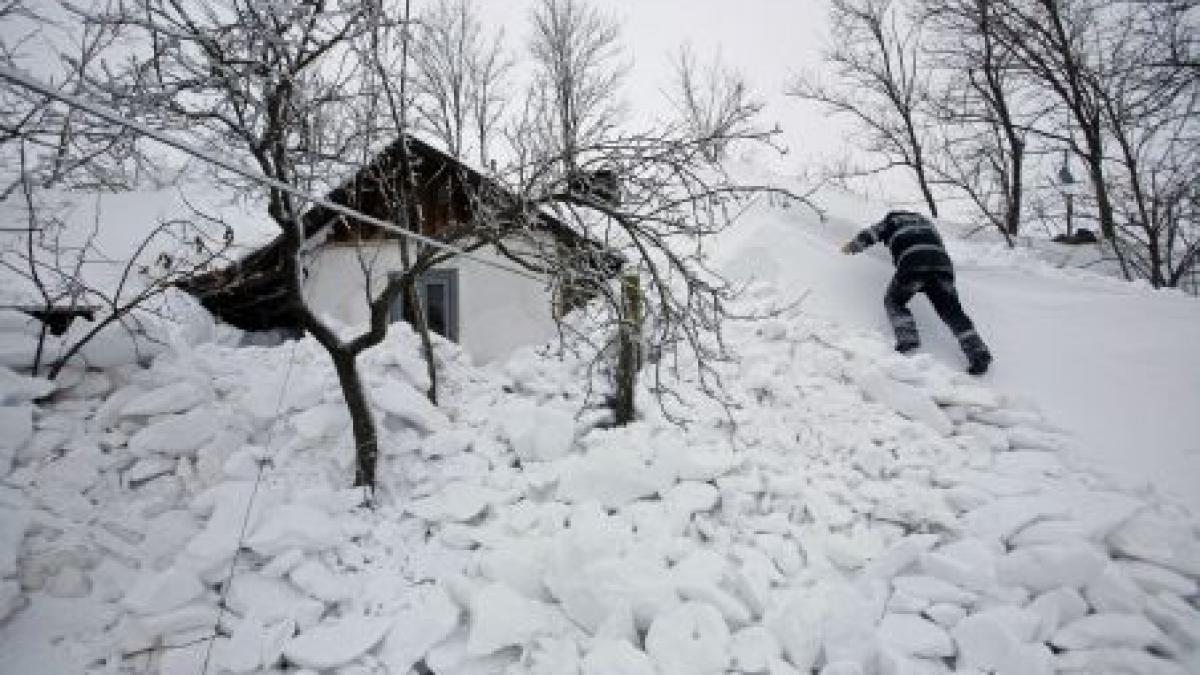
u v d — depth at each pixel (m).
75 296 3.77
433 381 4.58
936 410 4.42
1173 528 3.28
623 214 3.63
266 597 2.75
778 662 2.52
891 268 7.19
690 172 3.68
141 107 2.82
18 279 5.05
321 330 3.52
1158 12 9.77
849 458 4.06
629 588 2.79
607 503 3.56
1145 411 4.71
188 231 6.26
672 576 2.93
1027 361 5.64
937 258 5.49
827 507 3.57
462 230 3.52
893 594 3.02
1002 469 3.92
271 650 2.51
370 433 3.66
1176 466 4.09
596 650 2.53
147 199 7.20
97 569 2.78
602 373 4.94
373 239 6.92
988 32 13.01
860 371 4.77
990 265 7.82
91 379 3.72
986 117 14.06
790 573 3.17
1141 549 3.21
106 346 3.75
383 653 2.60
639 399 4.61
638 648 2.68
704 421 4.37
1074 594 2.91
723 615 2.76
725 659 2.53
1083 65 11.70
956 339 6.06
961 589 2.99
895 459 4.03
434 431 4.16
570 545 2.98
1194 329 5.64
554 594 2.88
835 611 2.77
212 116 2.95
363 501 3.53
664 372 4.97
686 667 2.50
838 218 8.91
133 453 3.36
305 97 3.22
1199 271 11.68
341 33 3.04
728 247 7.73
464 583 2.88
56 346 3.70
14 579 2.62
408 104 3.72
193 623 2.58
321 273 7.07
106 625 2.59
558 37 16.12
